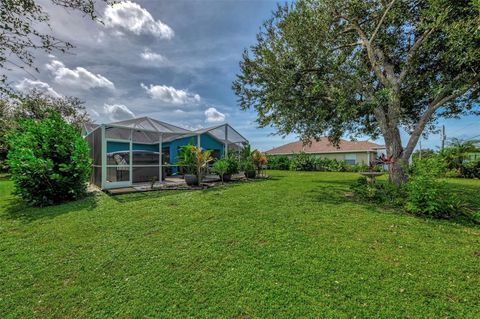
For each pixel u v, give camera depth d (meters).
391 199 6.43
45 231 4.34
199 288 2.54
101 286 2.62
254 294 2.42
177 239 3.93
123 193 8.22
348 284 2.56
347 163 22.67
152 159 11.71
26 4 3.30
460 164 13.12
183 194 8.07
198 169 10.12
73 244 3.75
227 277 2.74
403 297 2.34
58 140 6.96
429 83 7.71
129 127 9.59
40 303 2.35
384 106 8.23
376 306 2.21
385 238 3.92
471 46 5.27
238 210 5.79
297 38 7.30
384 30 7.80
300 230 4.32
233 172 12.45
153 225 4.66
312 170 22.67
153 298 2.39
